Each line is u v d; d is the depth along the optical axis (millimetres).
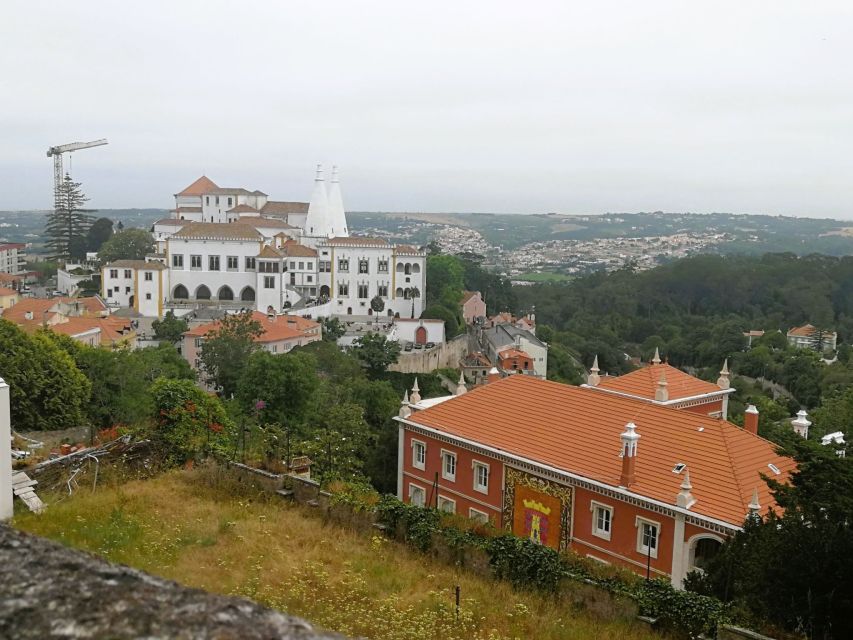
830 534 20141
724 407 48188
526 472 38688
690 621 21250
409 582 23234
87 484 31578
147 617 6129
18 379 54656
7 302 144875
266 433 40969
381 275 148625
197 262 147875
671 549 32500
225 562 22438
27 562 6816
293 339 114375
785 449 26453
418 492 45719
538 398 43750
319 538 26375
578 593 23531
